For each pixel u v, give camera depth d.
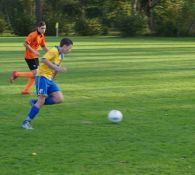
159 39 88.75
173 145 13.26
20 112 18.28
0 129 15.38
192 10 98.75
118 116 16.19
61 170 11.05
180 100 21.02
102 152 12.56
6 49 58.75
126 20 101.00
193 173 10.81
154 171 10.96
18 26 107.25
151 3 111.44
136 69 34.66
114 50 56.75
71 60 42.84
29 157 12.12
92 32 106.75
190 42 78.00
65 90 24.08
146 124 16.06
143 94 22.73
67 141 13.75
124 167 11.27
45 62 15.12
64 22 108.38
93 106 19.53
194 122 16.42
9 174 10.77
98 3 117.50
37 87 15.45
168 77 29.77
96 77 29.69
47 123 16.28
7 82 27.50
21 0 130.00
